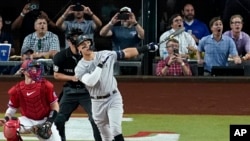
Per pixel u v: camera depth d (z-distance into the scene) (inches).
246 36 1628.9
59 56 1160.2
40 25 1593.3
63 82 1593.3
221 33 1593.3
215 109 1514.5
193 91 1599.4
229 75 1604.3
